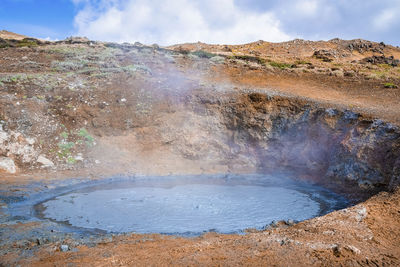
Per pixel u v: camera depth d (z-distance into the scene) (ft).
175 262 18.28
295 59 100.22
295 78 72.13
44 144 47.93
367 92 59.98
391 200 28.12
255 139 53.36
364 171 37.35
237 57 92.89
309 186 43.09
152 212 31.04
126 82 61.77
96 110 54.44
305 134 49.85
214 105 56.39
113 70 67.10
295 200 36.32
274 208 33.22
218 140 54.39
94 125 52.54
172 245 21.97
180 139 53.57
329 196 38.45
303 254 18.69
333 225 23.65
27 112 50.26
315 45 143.13
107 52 85.97
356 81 67.36
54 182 39.99
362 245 20.20
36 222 27.14
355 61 99.60
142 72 66.85
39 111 51.60
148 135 53.42
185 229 26.78
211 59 84.43
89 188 39.34
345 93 59.98
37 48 85.71
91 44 97.66
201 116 56.08
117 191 38.34
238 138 54.34
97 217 29.35
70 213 30.25
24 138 47.01
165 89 59.77
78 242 22.82
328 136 46.29
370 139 38.83
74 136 50.55
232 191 39.81
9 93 53.16
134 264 18.24
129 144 52.01
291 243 20.24
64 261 19.02
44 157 46.29
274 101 54.70
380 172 35.65
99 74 64.44
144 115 55.06
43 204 32.71
